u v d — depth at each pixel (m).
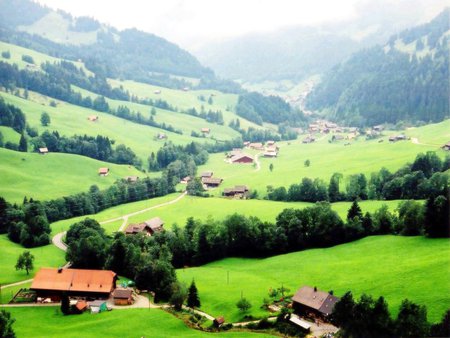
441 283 108.38
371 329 96.00
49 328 111.94
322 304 110.56
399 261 131.75
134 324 111.81
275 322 108.38
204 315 118.69
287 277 138.38
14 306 128.50
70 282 136.62
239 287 134.25
